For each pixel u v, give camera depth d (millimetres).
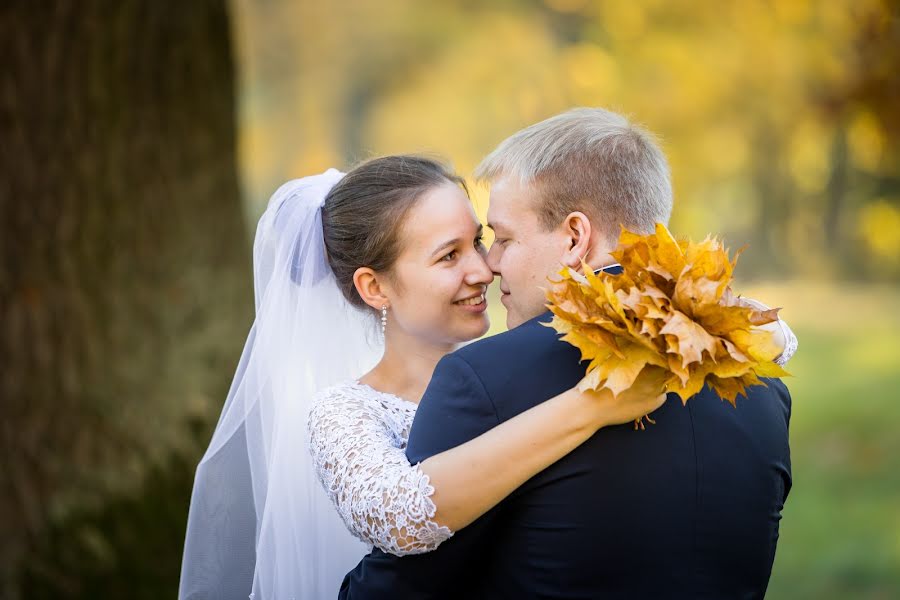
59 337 5273
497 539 2238
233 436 3092
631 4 26016
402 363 2990
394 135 37562
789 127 26625
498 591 2246
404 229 2881
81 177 5332
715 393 2316
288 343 3016
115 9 5402
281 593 2941
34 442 5199
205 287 5754
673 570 2162
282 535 2947
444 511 2098
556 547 2156
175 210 5668
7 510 5133
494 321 14188
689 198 28516
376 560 2270
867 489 9672
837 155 29203
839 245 30547
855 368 15656
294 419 2996
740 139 28109
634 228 2381
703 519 2193
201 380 5621
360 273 2951
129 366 5430
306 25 38625
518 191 2430
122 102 5469
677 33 25688
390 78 39125
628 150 2389
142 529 5301
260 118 40500
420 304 2902
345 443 2436
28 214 5230
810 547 8266
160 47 5617
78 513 5215
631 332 1898
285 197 3092
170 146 5664
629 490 2146
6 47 5172
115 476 5309
